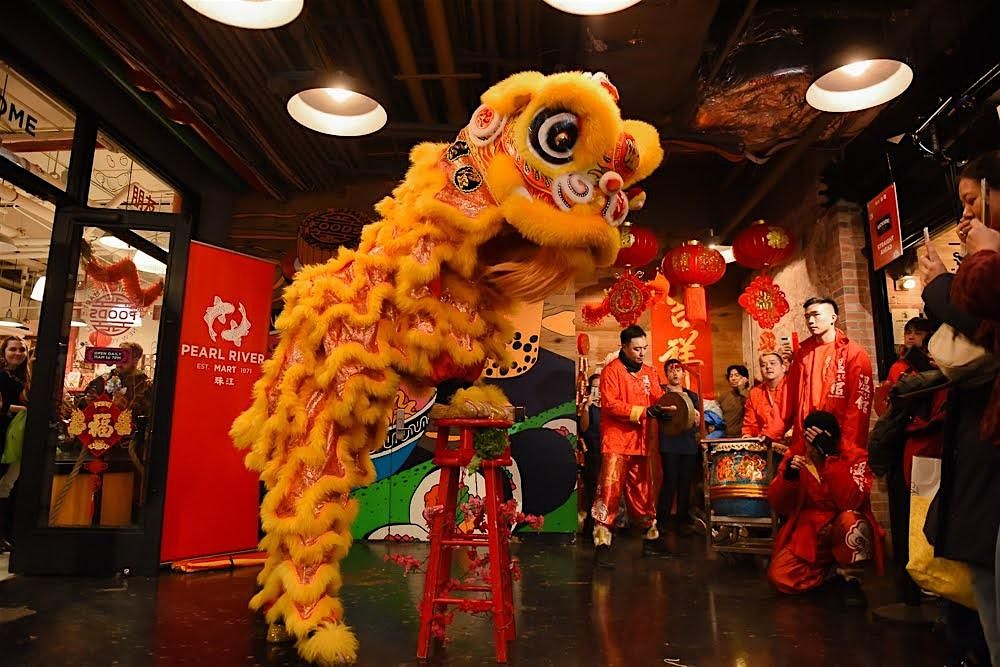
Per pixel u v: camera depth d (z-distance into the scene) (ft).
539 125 6.25
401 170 18.85
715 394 22.02
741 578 11.37
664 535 15.08
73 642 7.34
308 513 6.27
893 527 11.44
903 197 13.58
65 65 12.51
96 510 12.00
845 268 14.97
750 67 12.53
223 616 8.53
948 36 11.24
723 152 14.97
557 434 16.22
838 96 11.03
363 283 6.79
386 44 14.35
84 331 12.30
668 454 15.29
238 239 19.20
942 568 5.78
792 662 6.71
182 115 14.29
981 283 4.43
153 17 11.71
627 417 12.82
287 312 7.17
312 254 16.25
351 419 6.57
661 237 22.63
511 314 7.68
